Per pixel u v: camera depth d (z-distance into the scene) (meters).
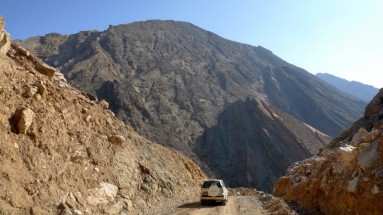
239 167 82.75
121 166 17.39
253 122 95.56
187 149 86.44
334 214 12.29
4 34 14.23
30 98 13.23
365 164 10.71
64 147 13.61
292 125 95.19
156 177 21.19
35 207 10.12
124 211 14.77
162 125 92.19
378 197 9.34
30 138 11.91
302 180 20.44
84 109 17.83
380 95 41.09
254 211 17.64
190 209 18.36
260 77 158.00
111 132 19.45
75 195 12.25
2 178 9.85
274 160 82.56
